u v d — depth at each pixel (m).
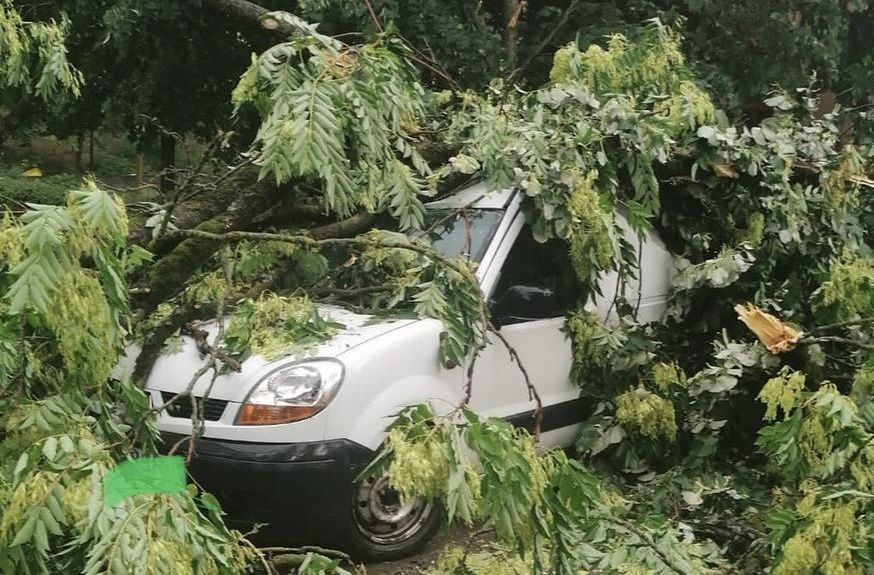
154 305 3.80
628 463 4.27
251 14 5.39
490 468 2.24
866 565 2.60
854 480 2.96
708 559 3.30
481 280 4.14
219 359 3.58
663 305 5.12
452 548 3.57
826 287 4.40
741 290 4.77
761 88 8.27
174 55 8.17
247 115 4.36
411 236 4.21
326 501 3.59
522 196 4.27
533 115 4.58
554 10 8.38
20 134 9.28
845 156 5.07
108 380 2.64
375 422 3.68
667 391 4.29
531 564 2.84
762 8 8.19
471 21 8.00
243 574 2.26
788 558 2.68
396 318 4.06
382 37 3.63
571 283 4.59
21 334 2.20
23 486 1.86
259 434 3.58
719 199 5.03
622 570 2.88
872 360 3.59
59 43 4.53
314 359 3.68
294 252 4.26
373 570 3.86
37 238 1.96
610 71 5.00
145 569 1.72
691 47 8.25
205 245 3.90
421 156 4.55
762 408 4.35
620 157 4.54
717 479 3.95
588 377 4.57
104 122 9.45
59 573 1.96
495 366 4.16
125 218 2.17
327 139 2.98
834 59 8.60
